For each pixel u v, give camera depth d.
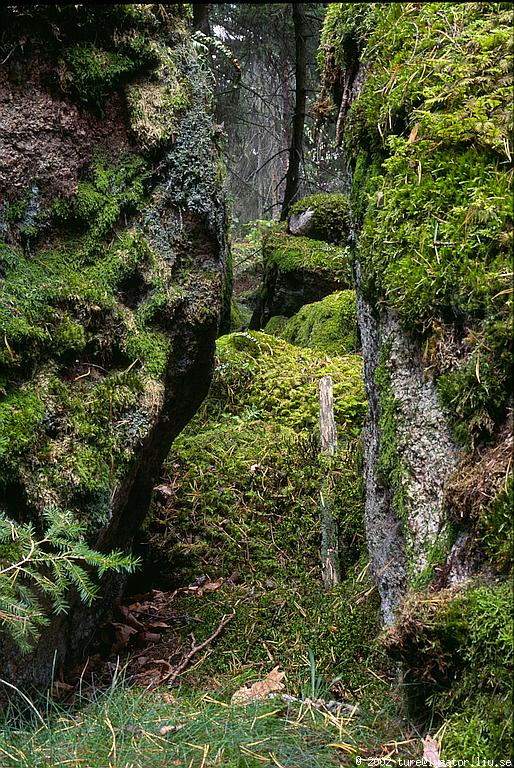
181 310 2.60
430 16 2.29
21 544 2.02
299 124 9.86
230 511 3.75
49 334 2.31
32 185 2.39
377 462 2.46
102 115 2.51
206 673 2.59
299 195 10.90
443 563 1.77
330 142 9.85
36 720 2.06
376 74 2.41
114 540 2.78
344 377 4.99
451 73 2.07
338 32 2.79
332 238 8.34
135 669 2.66
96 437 2.30
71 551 1.96
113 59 2.50
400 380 2.11
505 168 1.91
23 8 2.33
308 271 7.66
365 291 2.33
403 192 2.07
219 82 11.08
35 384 2.27
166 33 2.66
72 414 2.28
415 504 1.97
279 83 13.01
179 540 3.60
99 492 2.25
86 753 1.76
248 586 3.26
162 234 2.59
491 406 1.72
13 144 2.36
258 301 8.55
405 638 1.68
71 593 2.32
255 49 11.44
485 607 1.55
